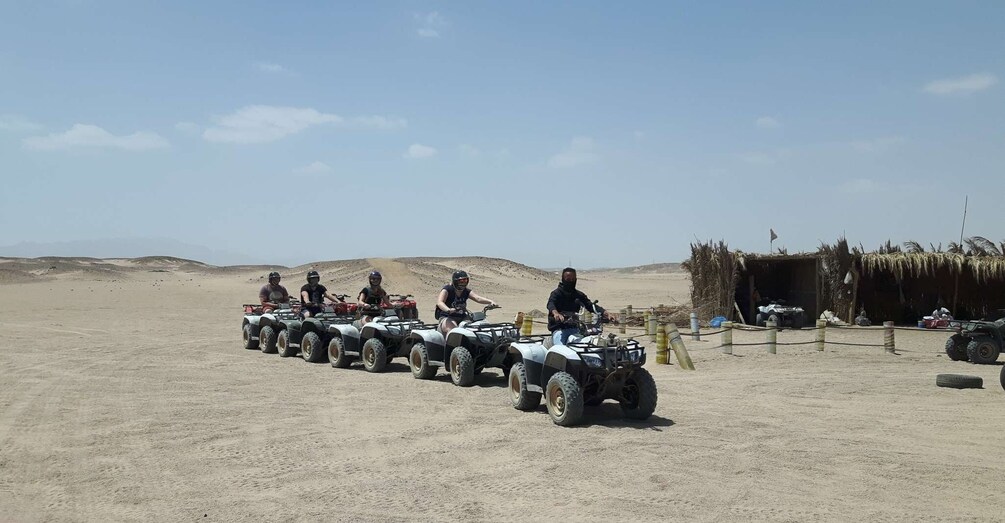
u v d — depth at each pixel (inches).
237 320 1136.8
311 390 470.0
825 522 223.8
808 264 1040.8
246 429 356.2
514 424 363.9
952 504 240.5
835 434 341.1
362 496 251.9
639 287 2618.1
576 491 254.7
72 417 385.4
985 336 613.6
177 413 395.2
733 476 271.6
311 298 659.4
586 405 391.9
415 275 2153.1
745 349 703.1
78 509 242.2
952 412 398.3
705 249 1025.5
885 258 969.5
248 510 238.8
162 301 1630.2
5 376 533.6
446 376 533.0
